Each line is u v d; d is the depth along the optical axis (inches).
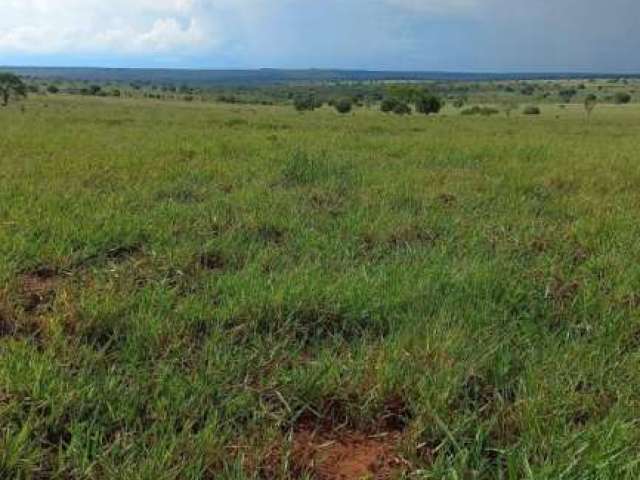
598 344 133.2
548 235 224.2
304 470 92.0
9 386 102.3
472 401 109.4
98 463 88.6
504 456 93.6
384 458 96.8
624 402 107.4
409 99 2997.0
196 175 327.3
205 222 224.4
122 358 119.9
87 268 176.2
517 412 103.8
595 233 227.9
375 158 425.4
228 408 103.0
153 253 184.2
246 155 424.5
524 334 138.0
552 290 167.0
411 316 141.6
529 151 491.5
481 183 330.3
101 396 103.0
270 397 110.0
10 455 86.7
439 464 89.6
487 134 895.1
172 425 96.9
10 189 262.7
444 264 181.5
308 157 377.4
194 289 161.8
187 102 3855.8
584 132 1167.6
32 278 168.2
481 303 150.9
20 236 186.2
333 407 109.6
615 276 175.9
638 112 3085.6
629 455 91.7
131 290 154.6
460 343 127.3
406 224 229.9
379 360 117.1
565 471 86.0
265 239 214.4
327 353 124.2
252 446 94.6
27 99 2869.1
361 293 151.4
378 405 106.6
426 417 102.7
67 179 298.8
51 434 96.9
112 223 211.3
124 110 1875.0
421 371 116.0
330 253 192.5
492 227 234.8
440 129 1057.5
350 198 284.4
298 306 143.3
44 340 124.5
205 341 129.6
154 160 375.9
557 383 112.3
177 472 85.7
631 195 308.5
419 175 346.9
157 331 128.1
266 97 5703.7
